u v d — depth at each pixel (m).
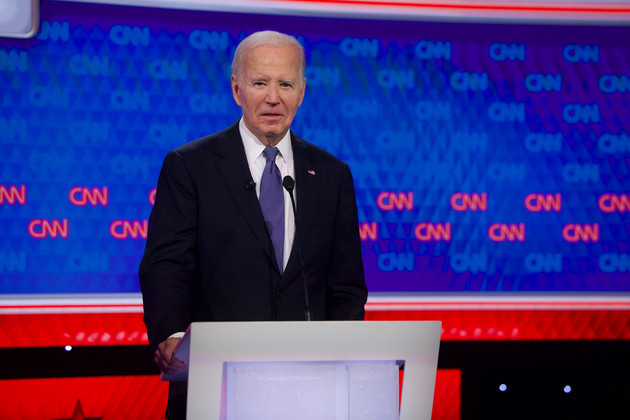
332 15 9.45
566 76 9.82
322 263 5.75
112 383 9.18
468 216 9.71
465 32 9.70
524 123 9.78
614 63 9.87
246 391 4.04
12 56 8.93
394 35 9.60
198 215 5.61
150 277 5.34
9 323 8.93
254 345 3.96
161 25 9.21
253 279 5.49
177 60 9.25
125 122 9.16
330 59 9.52
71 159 9.05
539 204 9.80
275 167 5.72
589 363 9.82
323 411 4.12
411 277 9.61
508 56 9.76
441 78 9.68
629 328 9.84
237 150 5.78
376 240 9.57
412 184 9.65
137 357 9.20
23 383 8.98
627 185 9.87
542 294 9.77
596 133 9.87
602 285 9.84
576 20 9.74
